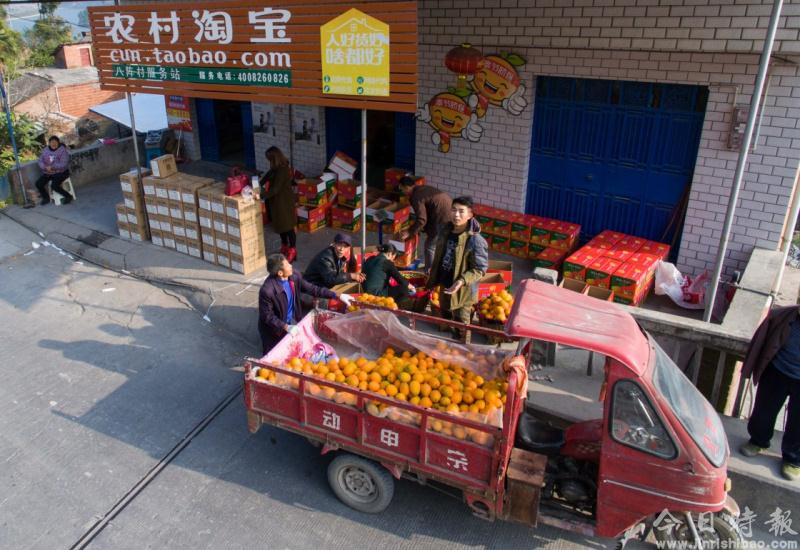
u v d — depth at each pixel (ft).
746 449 18.35
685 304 28.17
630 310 21.25
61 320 28.89
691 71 27.20
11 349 26.58
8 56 94.68
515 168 33.55
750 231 27.89
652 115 29.86
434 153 36.01
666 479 14.93
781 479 17.48
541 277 23.56
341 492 18.61
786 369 16.85
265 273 31.63
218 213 30.94
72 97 92.53
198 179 33.12
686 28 26.37
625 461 15.21
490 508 16.20
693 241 29.43
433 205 27.96
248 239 31.01
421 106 35.42
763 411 17.58
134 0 40.68
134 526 18.08
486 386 17.99
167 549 17.31
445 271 23.76
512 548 17.48
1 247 36.24
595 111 31.27
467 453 15.79
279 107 42.57
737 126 26.53
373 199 37.19
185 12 27.71
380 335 20.89
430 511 18.69
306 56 24.61
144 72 30.81
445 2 32.40
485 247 22.95
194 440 21.50
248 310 28.60
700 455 14.64
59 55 118.42
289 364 18.80
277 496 19.16
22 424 22.15
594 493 16.49
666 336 20.57
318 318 21.54
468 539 17.75
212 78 28.40
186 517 18.39
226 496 19.15
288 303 22.88
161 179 33.12
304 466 20.40
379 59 22.44
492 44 31.78
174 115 49.65
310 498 19.11
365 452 17.35
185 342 27.25
